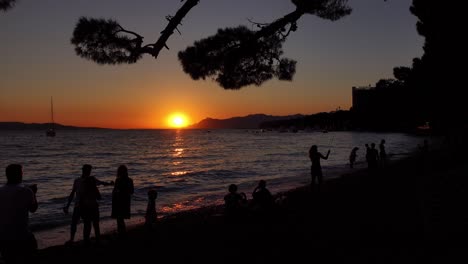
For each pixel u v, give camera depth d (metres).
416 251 7.31
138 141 146.00
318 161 16.66
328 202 14.20
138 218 16.95
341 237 9.02
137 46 7.96
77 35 7.84
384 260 7.05
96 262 8.82
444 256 6.79
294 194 17.36
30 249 6.48
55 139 165.12
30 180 36.81
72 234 10.23
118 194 10.63
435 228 8.33
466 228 7.93
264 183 11.98
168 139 169.00
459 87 28.84
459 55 22.39
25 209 6.39
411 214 10.45
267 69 10.48
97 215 10.06
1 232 6.21
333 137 165.25
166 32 7.86
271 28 9.40
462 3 16.55
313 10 9.76
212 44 9.57
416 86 42.66
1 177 39.78
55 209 20.39
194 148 96.94
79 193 9.90
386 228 9.34
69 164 54.50
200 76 9.99
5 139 162.62
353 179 21.80
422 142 86.81
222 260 8.19
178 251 9.27
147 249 9.69
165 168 47.50
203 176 37.59
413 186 15.32
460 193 10.37
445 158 26.89
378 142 103.75
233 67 9.95
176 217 15.09
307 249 8.34
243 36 9.58
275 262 7.67
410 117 85.12
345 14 10.35
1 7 7.41
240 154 73.50
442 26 20.53
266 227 10.83
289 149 89.00
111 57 8.08
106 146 107.56
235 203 11.91
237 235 10.30
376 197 14.16
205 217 14.30
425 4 22.50
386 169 25.62
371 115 180.75
